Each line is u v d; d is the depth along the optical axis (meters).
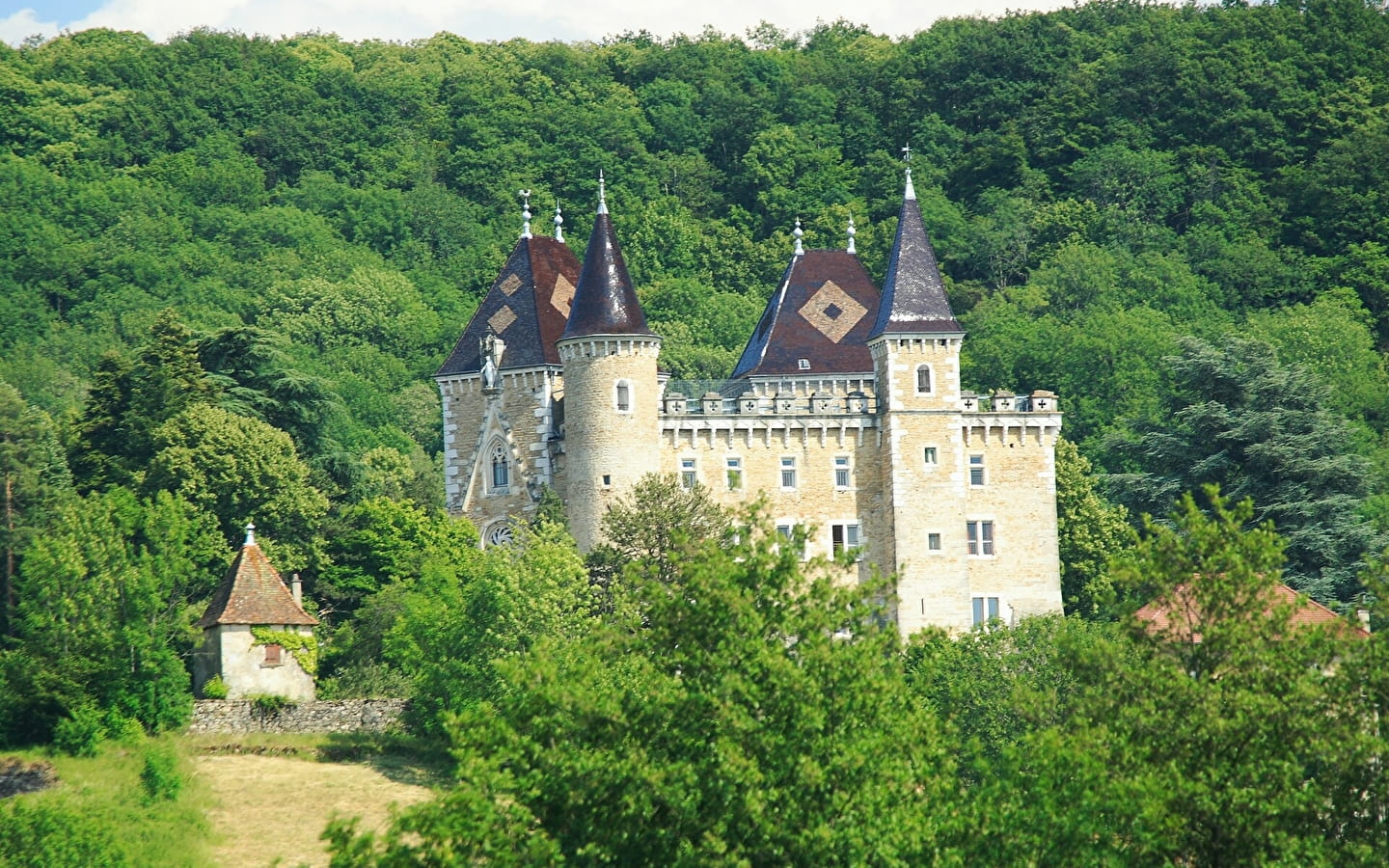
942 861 113.88
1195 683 122.25
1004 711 176.75
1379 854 117.81
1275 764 119.06
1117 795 116.31
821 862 113.94
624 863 118.19
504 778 120.31
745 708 120.12
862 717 121.62
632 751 119.88
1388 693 123.56
